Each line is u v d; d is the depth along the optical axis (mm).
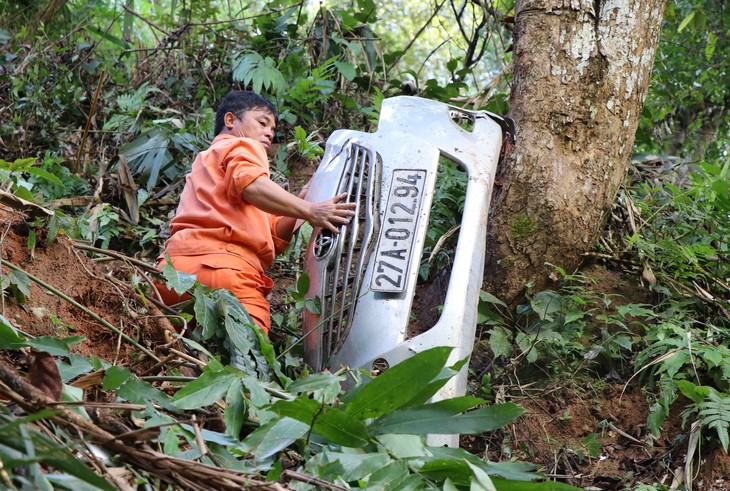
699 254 4008
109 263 3533
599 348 3736
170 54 6113
